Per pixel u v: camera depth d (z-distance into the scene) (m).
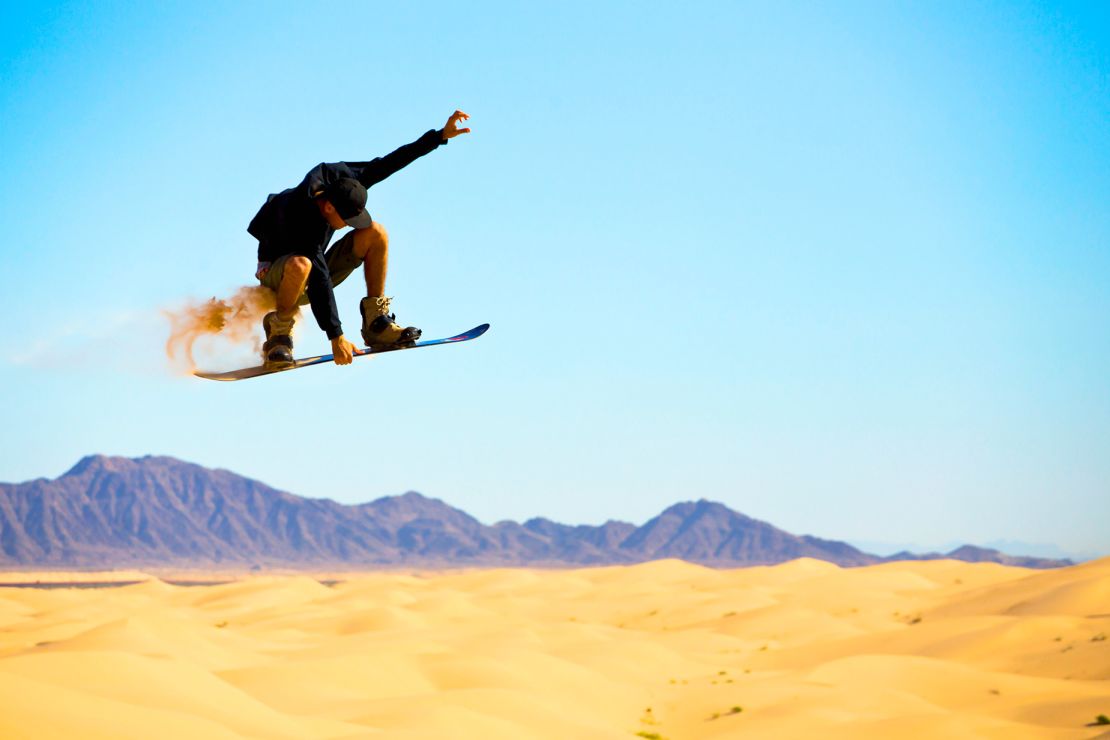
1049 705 66.25
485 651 80.50
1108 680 78.31
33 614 171.12
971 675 78.25
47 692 34.00
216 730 37.19
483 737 47.62
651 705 71.31
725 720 64.12
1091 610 127.31
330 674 69.12
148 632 84.00
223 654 86.88
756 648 123.88
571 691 71.94
